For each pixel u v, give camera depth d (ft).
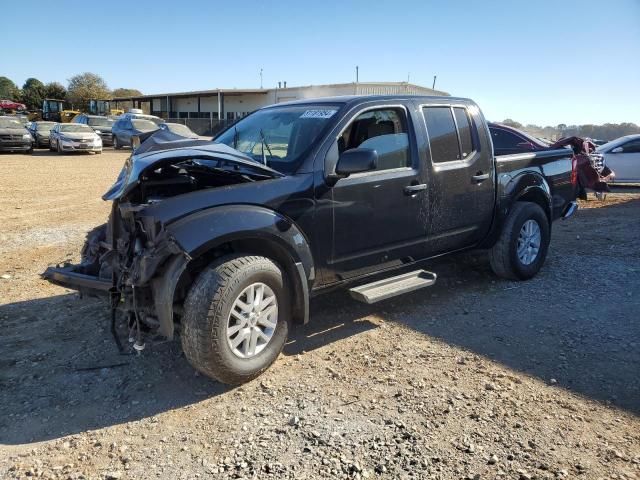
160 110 197.67
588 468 9.88
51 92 295.48
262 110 18.25
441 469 9.91
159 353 14.76
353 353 14.70
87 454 10.50
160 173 14.65
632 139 50.78
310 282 14.10
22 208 37.45
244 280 12.41
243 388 12.91
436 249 17.78
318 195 14.11
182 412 11.95
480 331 16.11
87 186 49.65
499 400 12.22
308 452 10.44
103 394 12.73
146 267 11.89
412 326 16.55
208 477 9.78
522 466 9.96
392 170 15.97
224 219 12.34
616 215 36.63
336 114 15.20
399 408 11.93
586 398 12.30
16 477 9.82
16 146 88.07
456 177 17.69
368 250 15.55
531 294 19.35
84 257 15.79
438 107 17.67
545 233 21.17
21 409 12.07
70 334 15.96
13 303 18.49
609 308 17.88
